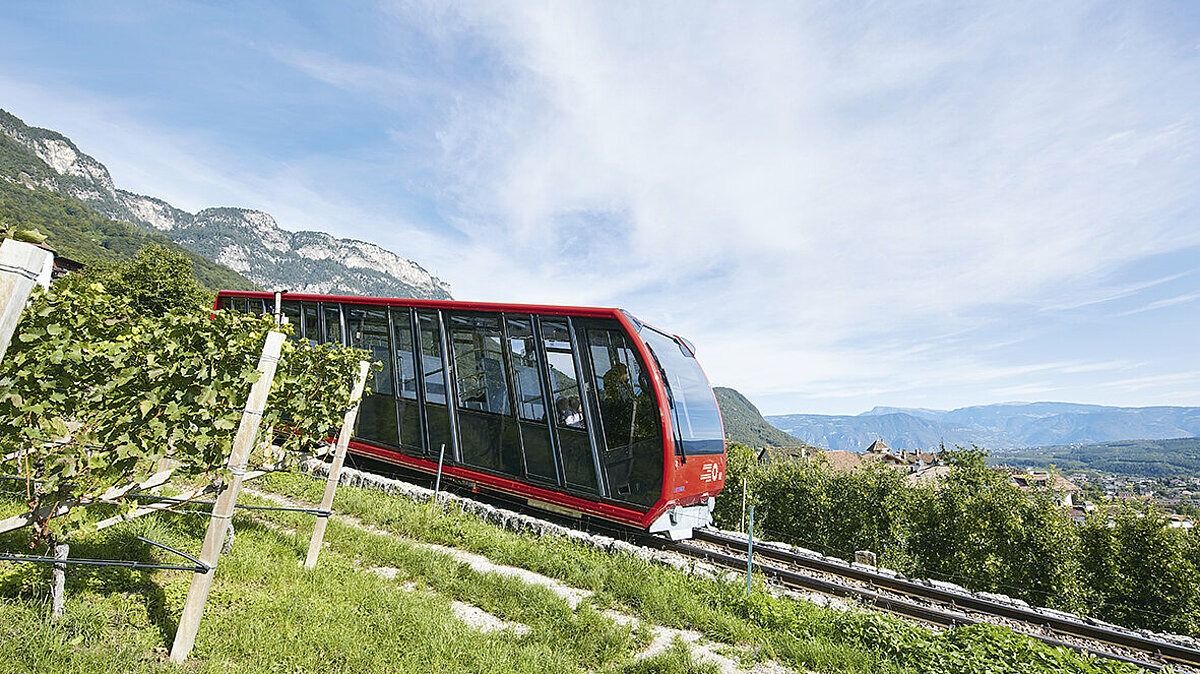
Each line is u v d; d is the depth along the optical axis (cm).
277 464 684
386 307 1353
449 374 1235
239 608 523
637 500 1016
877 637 686
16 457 428
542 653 552
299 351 650
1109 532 1498
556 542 952
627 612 729
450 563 780
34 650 370
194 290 4453
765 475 2233
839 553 1892
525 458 1125
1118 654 813
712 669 569
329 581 626
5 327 295
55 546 422
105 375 427
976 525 1653
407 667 472
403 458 1275
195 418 484
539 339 1141
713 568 899
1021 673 609
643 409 1030
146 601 498
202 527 725
